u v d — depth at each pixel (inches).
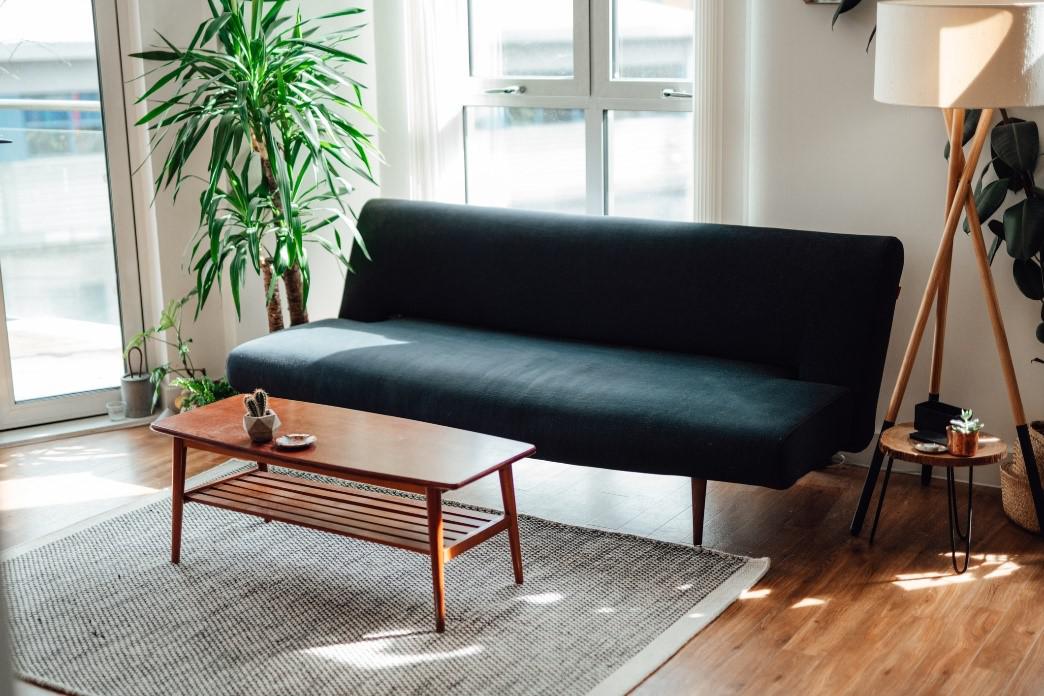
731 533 134.8
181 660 106.3
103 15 175.3
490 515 120.6
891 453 125.5
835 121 150.6
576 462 132.0
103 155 180.2
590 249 158.1
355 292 175.5
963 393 149.3
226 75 162.1
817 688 99.4
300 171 175.6
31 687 102.1
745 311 145.7
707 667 103.7
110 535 136.7
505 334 163.2
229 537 135.6
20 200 175.0
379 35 188.7
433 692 99.8
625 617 113.3
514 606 116.3
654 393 132.4
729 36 154.4
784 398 129.5
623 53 173.5
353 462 112.7
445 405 140.0
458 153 191.8
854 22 146.3
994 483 149.0
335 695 99.5
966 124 139.5
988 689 98.7
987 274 128.6
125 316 185.8
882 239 138.3
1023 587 119.0
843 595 117.9
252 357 156.3
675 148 170.9
